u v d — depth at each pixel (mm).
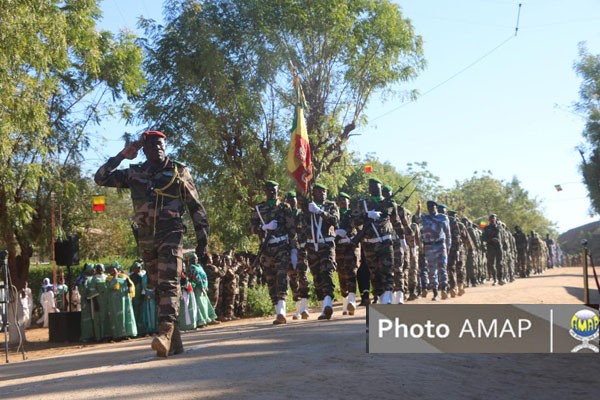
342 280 13508
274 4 25391
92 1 20406
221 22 25219
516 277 29625
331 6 25406
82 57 20719
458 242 16578
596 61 38438
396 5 26906
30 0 15789
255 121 25688
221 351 6961
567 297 14523
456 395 4844
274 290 12250
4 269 12031
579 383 5387
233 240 25094
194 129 24781
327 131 26734
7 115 15867
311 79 26547
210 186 25078
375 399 4586
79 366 7227
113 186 6871
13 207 19188
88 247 34344
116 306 15164
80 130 22406
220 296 18344
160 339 6512
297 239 12102
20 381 6109
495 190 72938
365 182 35000
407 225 12445
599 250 53625
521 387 5223
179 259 6727
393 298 12234
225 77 24625
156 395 4711
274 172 26109
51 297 24062
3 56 15148
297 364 5832
